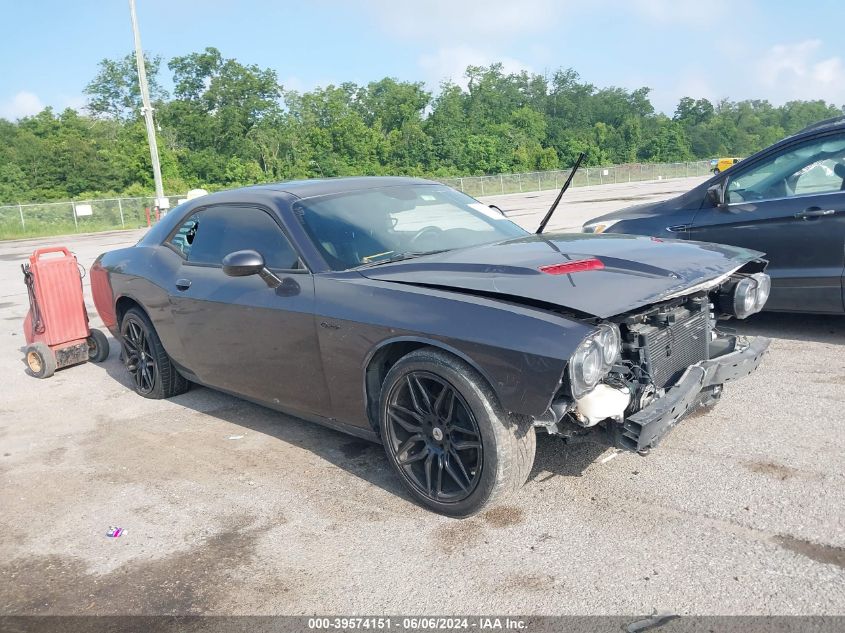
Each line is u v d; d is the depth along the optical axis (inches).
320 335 143.6
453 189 195.5
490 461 120.9
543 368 110.0
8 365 277.1
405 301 130.4
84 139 2361.0
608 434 122.8
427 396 128.8
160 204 1009.5
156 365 209.5
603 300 116.8
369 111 2923.2
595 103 4106.8
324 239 154.3
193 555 125.4
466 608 104.0
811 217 208.1
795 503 124.1
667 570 108.3
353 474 153.0
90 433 192.2
